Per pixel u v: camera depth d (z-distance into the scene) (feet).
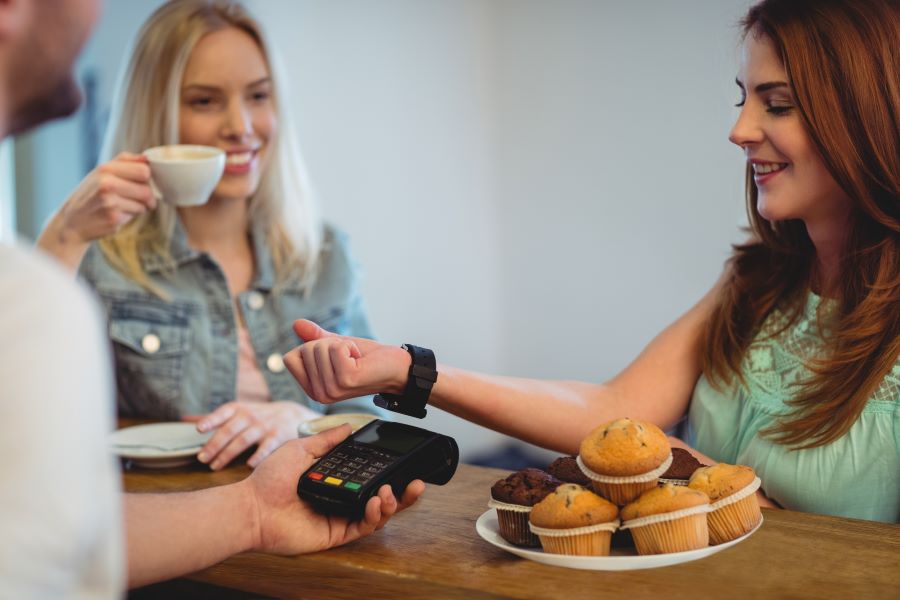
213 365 6.88
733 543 3.43
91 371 1.84
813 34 4.37
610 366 12.64
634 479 3.32
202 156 5.95
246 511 3.54
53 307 1.83
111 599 1.95
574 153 12.66
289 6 11.17
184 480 4.90
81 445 1.79
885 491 4.51
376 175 12.36
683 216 11.54
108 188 5.54
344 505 3.53
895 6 4.33
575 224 12.80
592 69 12.28
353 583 3.44
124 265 6.80
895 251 4.54
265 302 7.16
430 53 12.81
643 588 3.10
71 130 12.24
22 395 1.74
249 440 5.16
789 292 5.11
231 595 4.07
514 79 13.21
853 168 4.38
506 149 13.48
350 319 7.59
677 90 11.38
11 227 12.45
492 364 13.96
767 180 4.70
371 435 3.94
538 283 13.37
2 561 1.68
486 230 13.73
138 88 6.94
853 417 4.47
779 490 4.69
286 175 7.30
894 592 3.07
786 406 4.81
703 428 5.18
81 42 2.08
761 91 4.59
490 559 3.44
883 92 4.30
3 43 1.97
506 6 13.12
